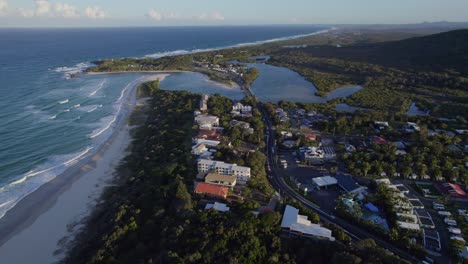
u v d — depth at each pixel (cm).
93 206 10562
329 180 11288
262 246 7362
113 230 8375
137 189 10569
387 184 10919
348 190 10631
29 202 10712
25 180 12000
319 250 7206
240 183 10856
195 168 11794
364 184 11294
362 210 9650
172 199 9581
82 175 12538
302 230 7956
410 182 11375
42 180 12044
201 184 10206
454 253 7669
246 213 8306
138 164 13038
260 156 12681
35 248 8675
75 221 9812
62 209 10388
